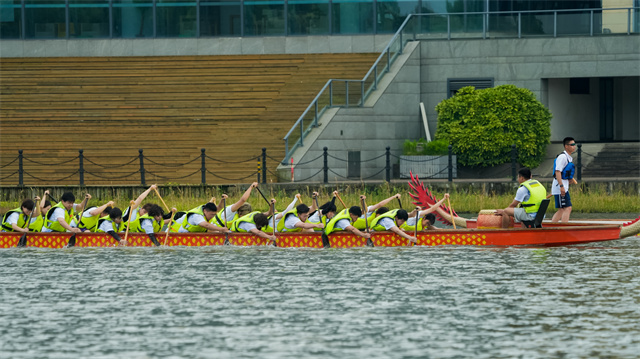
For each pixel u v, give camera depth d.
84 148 113.75
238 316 39.56
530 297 43.03
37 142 115.19
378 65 114.62
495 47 117.00
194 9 131.38
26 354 33.56
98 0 133.00
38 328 37.47
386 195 91.69
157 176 108.19
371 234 63.06
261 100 120.00
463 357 32.78
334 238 63.19
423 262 55.00
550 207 90.06
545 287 45.66
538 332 36.22
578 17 115.75
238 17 130.88
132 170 109.38
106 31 132.50
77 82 124.19
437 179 105.12
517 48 116.69
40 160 111.88
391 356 32.97
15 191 96.06
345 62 124.56
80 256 59.16
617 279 48.03
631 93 131.62
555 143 116.69
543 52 116.12
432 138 117.06
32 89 123.44
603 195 88.75
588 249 61.47
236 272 51.69
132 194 94.75
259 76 123.31
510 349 33.75
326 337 35.75
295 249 62.34
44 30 133.00
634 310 39.97
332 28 129.12
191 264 55.06
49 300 43.22
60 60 127.94
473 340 35.09
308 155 107.25
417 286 46.31
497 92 107.88
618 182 92.38
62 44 131.75
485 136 106.50
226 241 63.97
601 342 34.59
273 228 63.25
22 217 65.81
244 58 126.31
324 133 109.19
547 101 119.06
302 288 46.09
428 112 118.00
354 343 34.81
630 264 53.69
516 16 116.88
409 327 37.28
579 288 45.28
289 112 118.00
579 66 115.38
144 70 126.00
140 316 39.66
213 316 39.59
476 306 41.12
